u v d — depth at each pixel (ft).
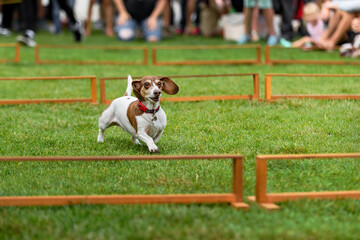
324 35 77.61
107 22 108.68
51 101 47.96
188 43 94.73
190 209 22.89
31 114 44.34
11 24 109.81
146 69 65.57
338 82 54.44
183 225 21.25
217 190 26.58
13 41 91.56
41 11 117.91
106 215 22.31
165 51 83.61
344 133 37.11
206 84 55.47
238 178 23.94
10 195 25.81
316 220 22.08
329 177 28.48
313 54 75.20
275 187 27.04
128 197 23.65
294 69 62.80
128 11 97.96
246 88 53.16
